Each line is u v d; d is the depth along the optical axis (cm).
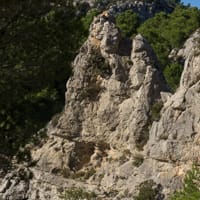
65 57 2339
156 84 6838
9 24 2173
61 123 7112
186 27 12456
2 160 2383
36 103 2355
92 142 7000
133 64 7038
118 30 7219
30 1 2170
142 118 6675
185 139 6103
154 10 15638
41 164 6994
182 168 6041
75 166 6994
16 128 2303
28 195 6650
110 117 6956
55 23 2275
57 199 6606
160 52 11069
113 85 7012
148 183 6144
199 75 6219
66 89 7206
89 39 7256
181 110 6228
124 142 6762
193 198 3928
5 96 2227
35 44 2252
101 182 6662
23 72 2262
